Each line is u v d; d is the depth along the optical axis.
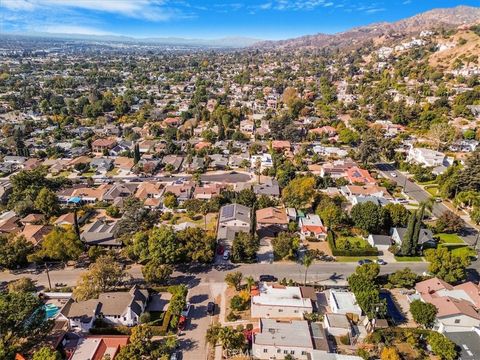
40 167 143.62
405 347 59.72
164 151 168.38
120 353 53.50
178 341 60.41
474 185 117.19
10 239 84.00
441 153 153.25
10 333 55.44
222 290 74.50
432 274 77.31
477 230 101.50
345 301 68.56
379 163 160.00
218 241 91.88
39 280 77.38
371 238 92.56
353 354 58.25
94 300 66.19
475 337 60.06
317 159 158.62
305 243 93.69
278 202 116.00
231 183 135.00
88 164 151.25
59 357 52.53
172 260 77.88
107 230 95.56
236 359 57.12
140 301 67.12
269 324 61.31
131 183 132.12
